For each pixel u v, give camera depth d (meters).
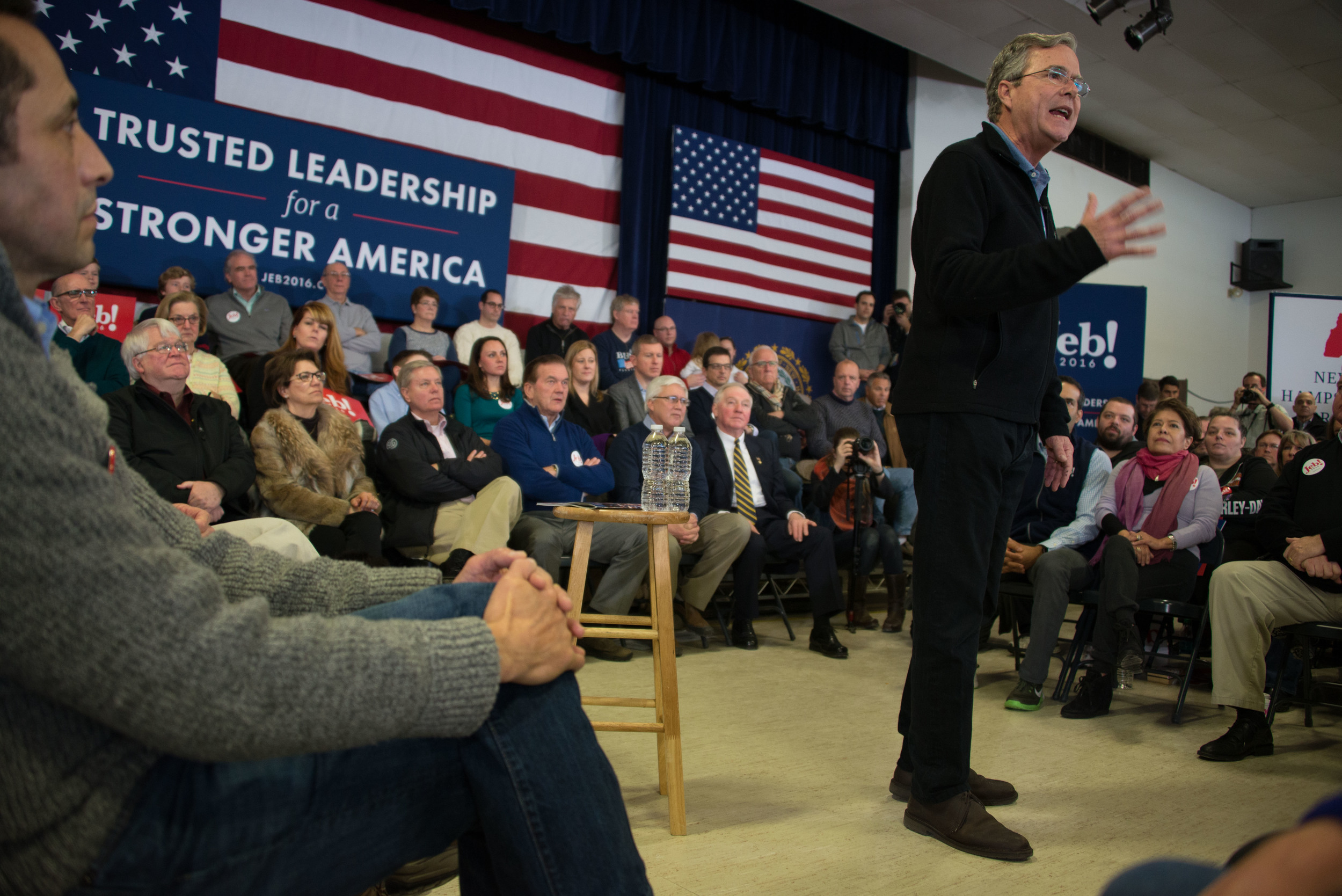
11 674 0.53
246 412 3.77
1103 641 2.83
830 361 7.21
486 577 0.91
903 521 4.55
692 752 2.18
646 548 3.27
